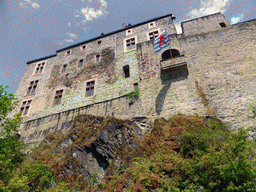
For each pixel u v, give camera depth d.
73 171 10.53
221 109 12.68
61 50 25.12
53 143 14.73
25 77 24.05
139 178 8.13
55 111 18.91
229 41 16.33
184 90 14.62
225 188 6.89
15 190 8.56
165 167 8.65
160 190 7.60
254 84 13.08
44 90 21.62
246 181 6.63
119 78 18.42
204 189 7.25
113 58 20.62
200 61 15.86
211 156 8.27
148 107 14.93
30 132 18.14
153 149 10.38
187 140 9.65
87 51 23.22
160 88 15.56
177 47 17.42
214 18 19.86
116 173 9.66
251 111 11.87
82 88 19.62
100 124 13.09
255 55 14.66
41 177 10.38
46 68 24.00
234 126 11.55
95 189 9.27
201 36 17.55
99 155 10.88
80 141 11.98
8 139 10.73
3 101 11.10
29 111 20.27
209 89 13.98
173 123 11.96
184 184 7.66
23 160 12.07
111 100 17.09
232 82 13.75
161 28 21.05
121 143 11.29
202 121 11.77
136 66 18.36
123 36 22.39
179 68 15.63
